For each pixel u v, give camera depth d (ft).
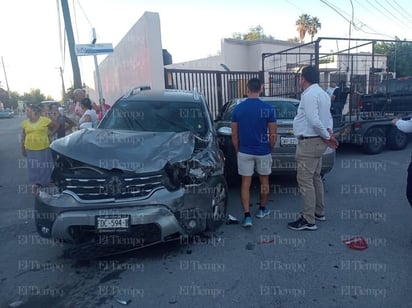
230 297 9.36
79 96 27.66
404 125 12.46
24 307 9.21
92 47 25.81
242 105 13.88
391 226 13.84
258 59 51.21
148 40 30.07
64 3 36.91
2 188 22.57
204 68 54.39
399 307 8.79
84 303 9.32
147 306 9.08
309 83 12.91
